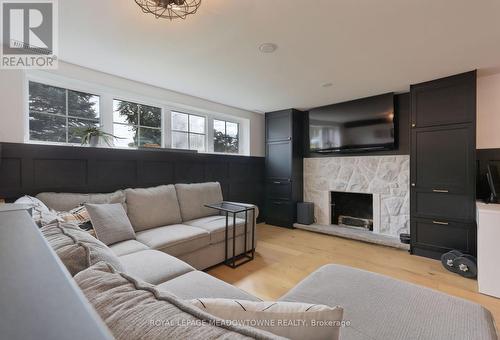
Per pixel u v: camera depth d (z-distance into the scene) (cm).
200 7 155
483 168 271
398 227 343
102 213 200
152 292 53
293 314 63
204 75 274
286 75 273
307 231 409
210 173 375
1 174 203
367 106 356
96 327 29
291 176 429
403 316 107
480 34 188
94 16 166
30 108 237
